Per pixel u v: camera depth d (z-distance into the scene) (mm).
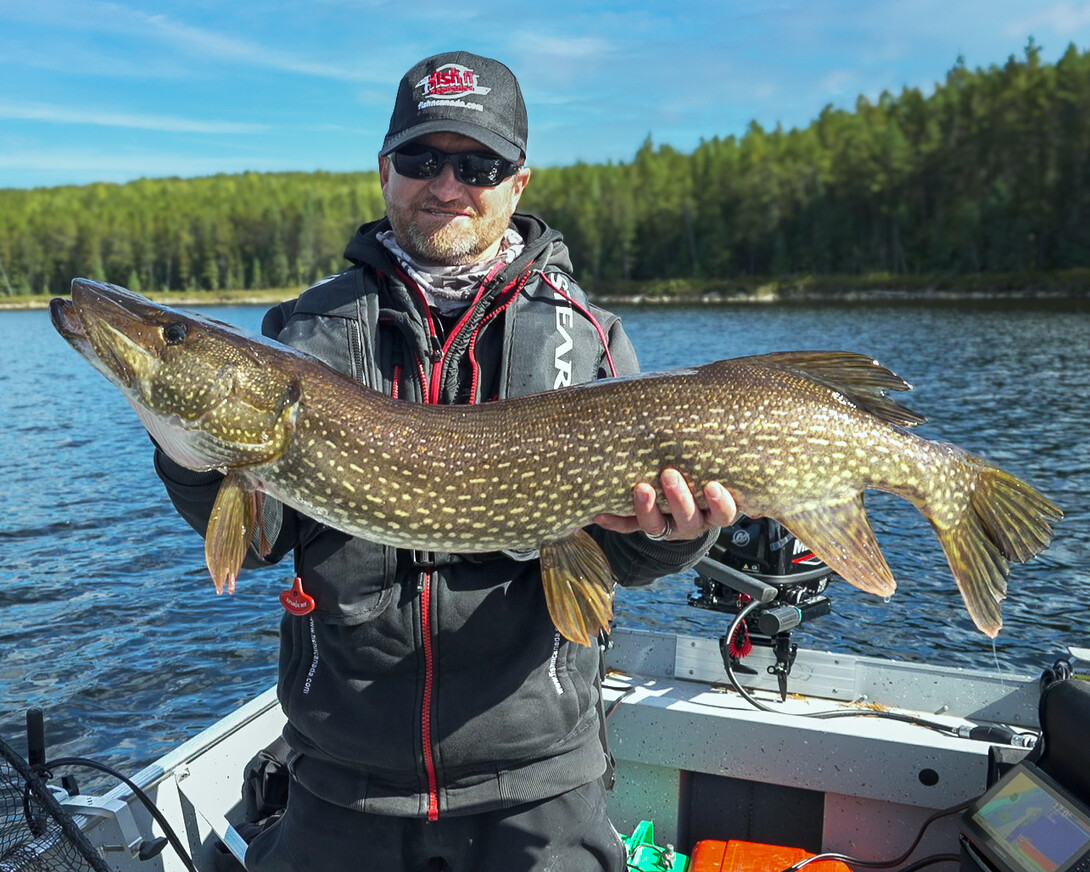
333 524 934
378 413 945
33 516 4836
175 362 968
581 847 933
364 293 999
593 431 926
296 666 942
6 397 9992
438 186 951
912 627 3264
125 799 1071
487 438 936
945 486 992
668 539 947
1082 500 4859
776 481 932
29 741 971
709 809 1372
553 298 1011
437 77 968
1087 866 862
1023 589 3625
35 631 3299
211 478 984
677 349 13375
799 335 15477
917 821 1256
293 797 962
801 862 1217
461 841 908
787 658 1376
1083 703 943
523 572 947
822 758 1278
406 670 888
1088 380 9336
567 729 920
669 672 1486
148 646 3162
